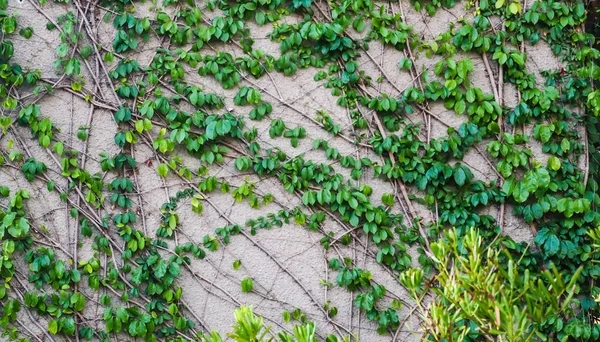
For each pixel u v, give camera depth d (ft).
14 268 11.81
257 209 12.50
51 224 12.02
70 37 12.22
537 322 6.65
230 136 12.49
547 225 12.44
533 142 12.81
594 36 13.94
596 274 11.99
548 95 12.59
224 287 12.33
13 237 11.80
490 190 12.54
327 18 12.80
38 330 11.79
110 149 12.29
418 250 12.46
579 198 12.30
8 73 11.96
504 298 6.33
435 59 12.92
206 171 12.42
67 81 12.32
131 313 11.85
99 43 12.41
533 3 12.93
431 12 12.91
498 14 12.87
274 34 12.64
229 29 12.50
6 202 11.93
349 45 12.54
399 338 12.37
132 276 11.85
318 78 12.67
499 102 12.80
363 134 12.67
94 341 11.95
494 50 12.88
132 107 12.32
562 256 12.05
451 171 12.26
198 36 12.44
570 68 12.81
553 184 12.36
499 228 12.42
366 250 12.50
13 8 12.23
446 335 7.11
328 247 12.48
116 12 12.47
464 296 6.91
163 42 12.53
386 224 12.44
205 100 12.31
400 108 12.71
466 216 12.31
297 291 12.42
